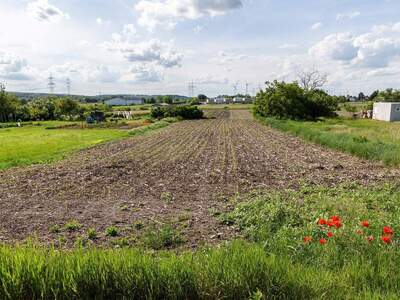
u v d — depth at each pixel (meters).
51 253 3.83
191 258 3.80
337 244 4.48
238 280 3.46
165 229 6.00
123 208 8.07
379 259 3.96
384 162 14.22
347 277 3.71
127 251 3.91
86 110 73.56
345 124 36.00
